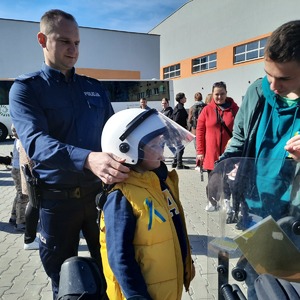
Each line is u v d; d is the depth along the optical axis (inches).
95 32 830.5
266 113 61.9
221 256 49.2
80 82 82.9
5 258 135.0
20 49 724.0
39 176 78.0
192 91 927.7
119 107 577.6
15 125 71.6
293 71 50.8
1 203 215.0
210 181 53.1
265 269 46.2
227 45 776.3
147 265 51.0
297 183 50.5
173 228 53.9
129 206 51.8
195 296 104.6
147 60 891.4
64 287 41.9
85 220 81.7
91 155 56.5
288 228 47.0
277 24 636.1
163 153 57.1
